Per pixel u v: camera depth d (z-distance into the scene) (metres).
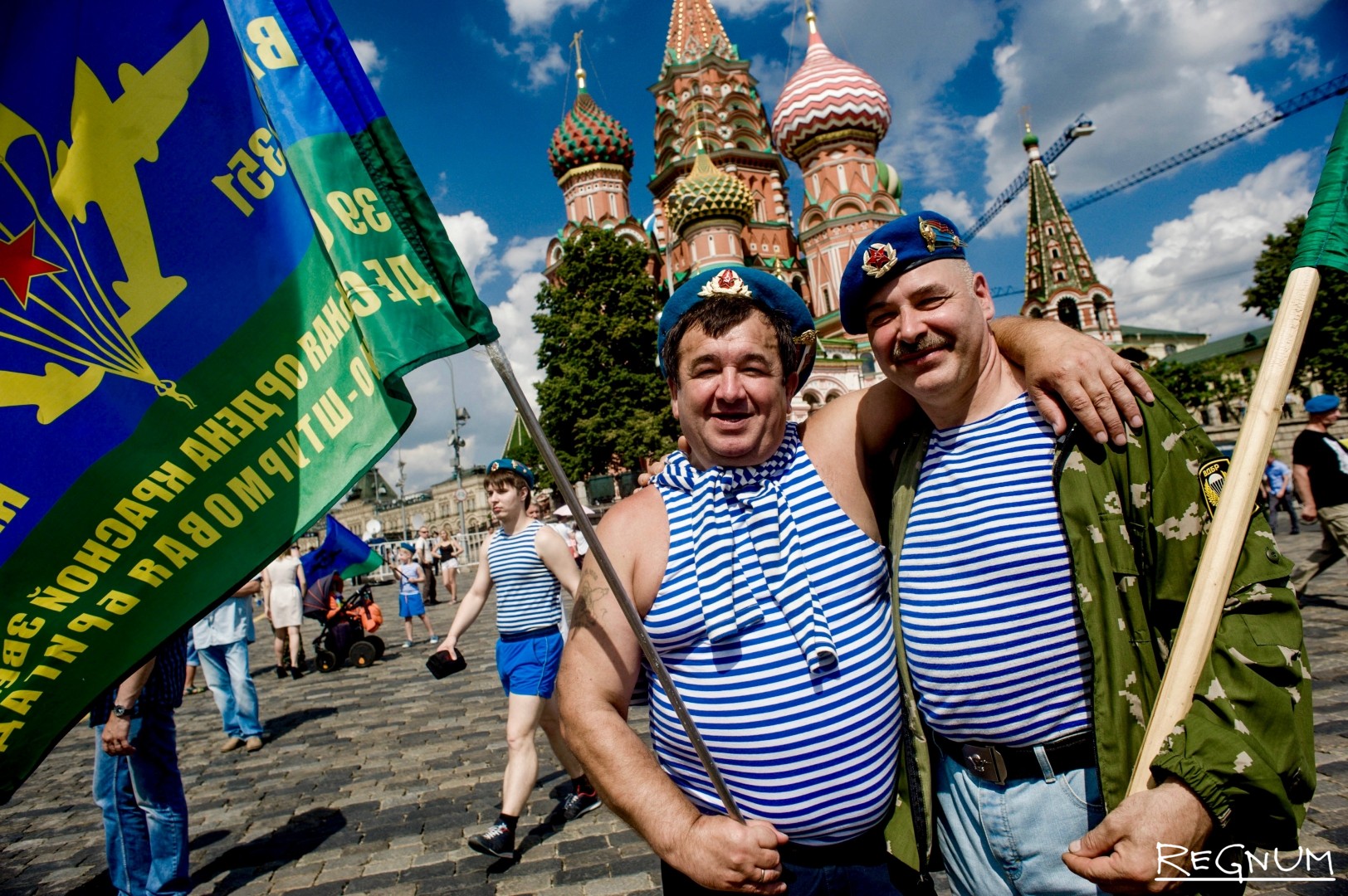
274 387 1.78
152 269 1.78
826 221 40.62
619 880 3.71
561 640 4.33
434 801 5.00
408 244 1.72
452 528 63.16
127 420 1.75
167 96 1.79
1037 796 1.74
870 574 1.85
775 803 1.75
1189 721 1.43
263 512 1.74
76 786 6.29
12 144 1.71
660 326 1.96
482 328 1.66
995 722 1.75
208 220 1.80
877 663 1.79
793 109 41.44
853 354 37.09
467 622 4.59
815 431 2.01
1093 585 1.66
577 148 42.91
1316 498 7.70
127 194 1.77
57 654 1.68
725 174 35.56
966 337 1.78
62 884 4.39
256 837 4.67
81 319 1.74
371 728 7.05
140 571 1.72
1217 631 1.49
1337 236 1.54
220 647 6.83
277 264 1.79
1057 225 53.09
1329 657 6.02
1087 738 1.73
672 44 45.97
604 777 1.64
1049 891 1.73
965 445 1.85
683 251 38.69
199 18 1.80
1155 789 1.42
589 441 30.14
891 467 2.04
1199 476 1.63
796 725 1.72
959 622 1.75
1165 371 55.75
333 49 1.77
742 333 1.78
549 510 8.97
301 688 9.52
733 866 1.50
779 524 1.81
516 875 3.87
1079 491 1.68
